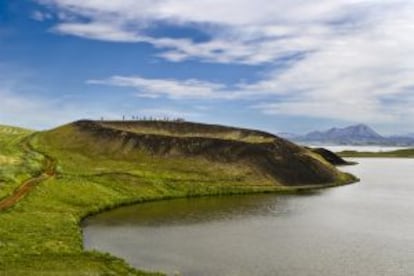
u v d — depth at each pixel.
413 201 121.62
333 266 62.00
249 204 116.81
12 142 195.12
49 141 192.75
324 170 169.00
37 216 84.75
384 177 188.62
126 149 176.00
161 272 58.34
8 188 102.75
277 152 171.88
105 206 107.50
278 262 63.50
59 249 64.31
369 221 93.50
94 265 56.59
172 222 92.06
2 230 71.88
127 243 73.94
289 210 107.25
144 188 129.50
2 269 51.50
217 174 155.38
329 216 99.06
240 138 188.62
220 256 66.25
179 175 150.00
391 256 66.69
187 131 198.50
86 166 151.75
